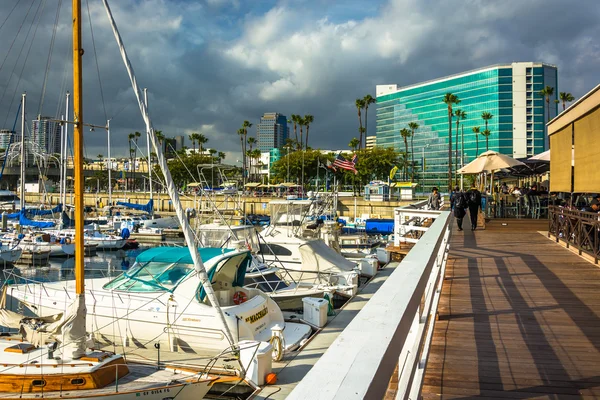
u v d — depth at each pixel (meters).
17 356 9.48
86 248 36.94
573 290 8.48
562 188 14.70
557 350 5.43
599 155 11.08
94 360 9.20
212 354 10.77
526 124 113.94
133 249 41.56
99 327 11.66
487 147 108.38
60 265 33.84
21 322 10.72
